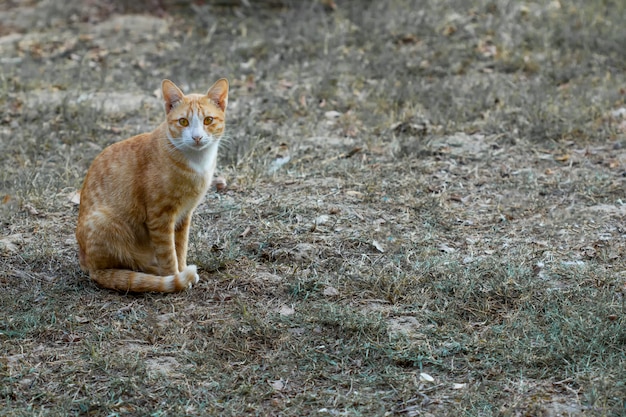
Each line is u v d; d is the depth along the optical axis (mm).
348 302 6934
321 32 14719
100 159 7125
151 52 14539
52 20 16188
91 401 5645
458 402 5656
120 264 7184
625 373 5836
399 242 7902
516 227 8273
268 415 5562
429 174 9625
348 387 5883
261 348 6316
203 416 5531
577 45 14000
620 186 9141
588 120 11070
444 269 7316
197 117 6770
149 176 6879
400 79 12719
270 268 7473
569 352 6082
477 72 13148
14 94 12492
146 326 6555
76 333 6477
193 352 6234
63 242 8039
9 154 10312
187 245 7500
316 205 8711
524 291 6938
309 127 11133
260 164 9805
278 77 13141
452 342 6301
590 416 5453
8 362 6102
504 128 10836
